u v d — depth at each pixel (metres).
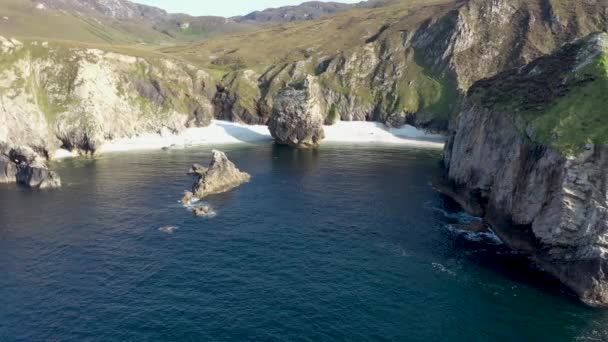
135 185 88.56
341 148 136.88
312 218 69.88
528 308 44.09
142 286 47.38
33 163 91.19
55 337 38.62
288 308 43.41
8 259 53.66
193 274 50.22
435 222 68.31
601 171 47.81
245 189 86.50
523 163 59.47
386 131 162.75
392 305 44.38
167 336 38.81
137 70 159.00
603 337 39.56
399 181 94.00
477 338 39.38
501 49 171.50
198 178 93.31
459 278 50.06
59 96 130.12
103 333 39.19
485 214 68.75
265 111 170.12
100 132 129.38
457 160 83.12
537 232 54.16
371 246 58.91
